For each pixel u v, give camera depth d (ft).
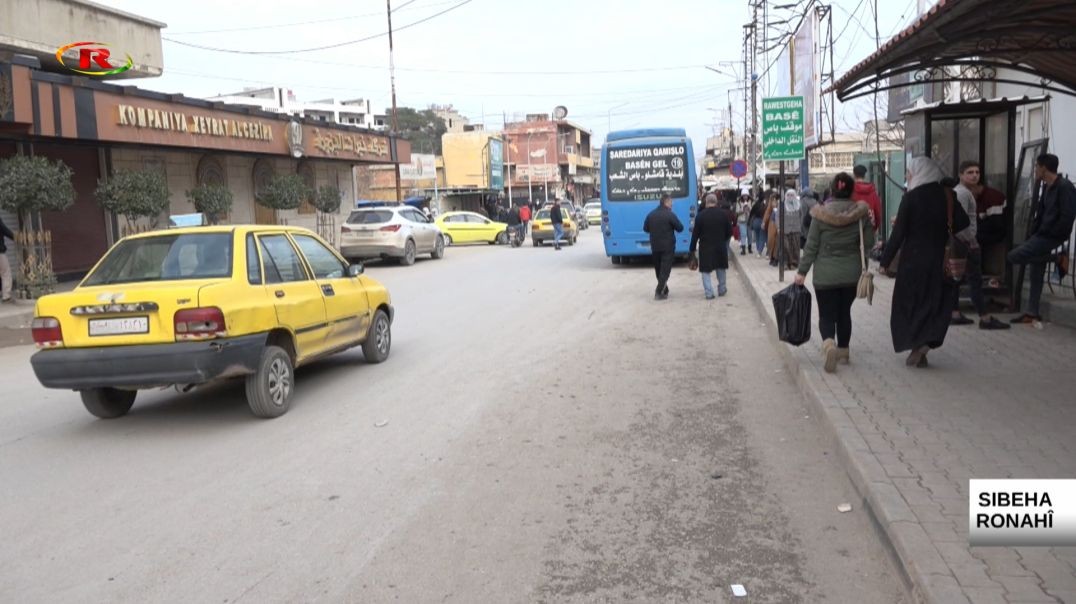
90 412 25.50
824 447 20.62
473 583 13.94
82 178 65.16
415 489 18.52
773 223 63.93
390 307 34.09
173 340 22.50
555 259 85.66
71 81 55.83
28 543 16.07
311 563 14.85
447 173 205.77
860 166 47.85
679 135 71.72
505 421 23.89
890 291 43.57
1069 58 28.66
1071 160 39.86
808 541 15.28
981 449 17.80
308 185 98.53
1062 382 23.04
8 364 36.73
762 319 41.19
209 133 70.85
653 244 50.21
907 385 23.57
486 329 40.45
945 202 24.57
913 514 14.47
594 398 26.35
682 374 29.58
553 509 17.16
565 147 276.21
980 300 30.73
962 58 29.50
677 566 14.42
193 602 13.52
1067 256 32.40
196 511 17.52
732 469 19.34
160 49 75.66
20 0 59.36
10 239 52.54
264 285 25.23
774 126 51.57
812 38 68.59
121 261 25.00
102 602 13.61
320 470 19.99
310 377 30.73
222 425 24.40
